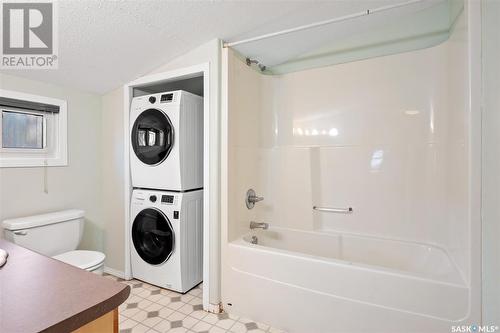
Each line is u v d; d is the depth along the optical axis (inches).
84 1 55.1
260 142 97.3
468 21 51.2
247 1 61.8
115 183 96.5
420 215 77.1
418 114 77.2
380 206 82.7
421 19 77.3
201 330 65.0
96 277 31.9
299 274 63.1
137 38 69.4
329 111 90.1
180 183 81.6
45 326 22.0
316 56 92.7
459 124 58.6
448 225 70.9
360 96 85.4
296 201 92.5
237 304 71.5
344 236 85.6
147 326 66.3
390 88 81.0
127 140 91.3
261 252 68.0
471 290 49.0
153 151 83.8
